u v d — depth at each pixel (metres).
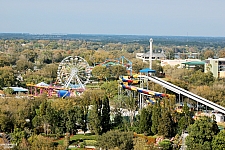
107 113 190.50
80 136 186.25
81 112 188.88
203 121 160.38
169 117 183.50
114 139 158.12
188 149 159.75
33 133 177.50
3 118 180.25
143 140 159.75
